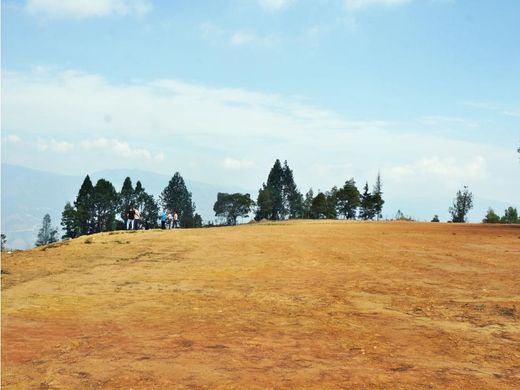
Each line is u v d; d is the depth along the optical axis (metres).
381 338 8.02
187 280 13.96
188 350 7.24
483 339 7.98
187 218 127.31
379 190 110.38
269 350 7.27
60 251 20.77
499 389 5.79
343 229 35.31
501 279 13.72
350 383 5.90
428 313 9.84
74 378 6.05
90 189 106.31
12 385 5.82
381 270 15.59
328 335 8.18
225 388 5.70
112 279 14.10
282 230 33.50
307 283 13.44
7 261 17.70
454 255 19.09
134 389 5.68
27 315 9.59
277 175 132.38
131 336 8.04
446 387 5.82
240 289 12.57
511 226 42.72
